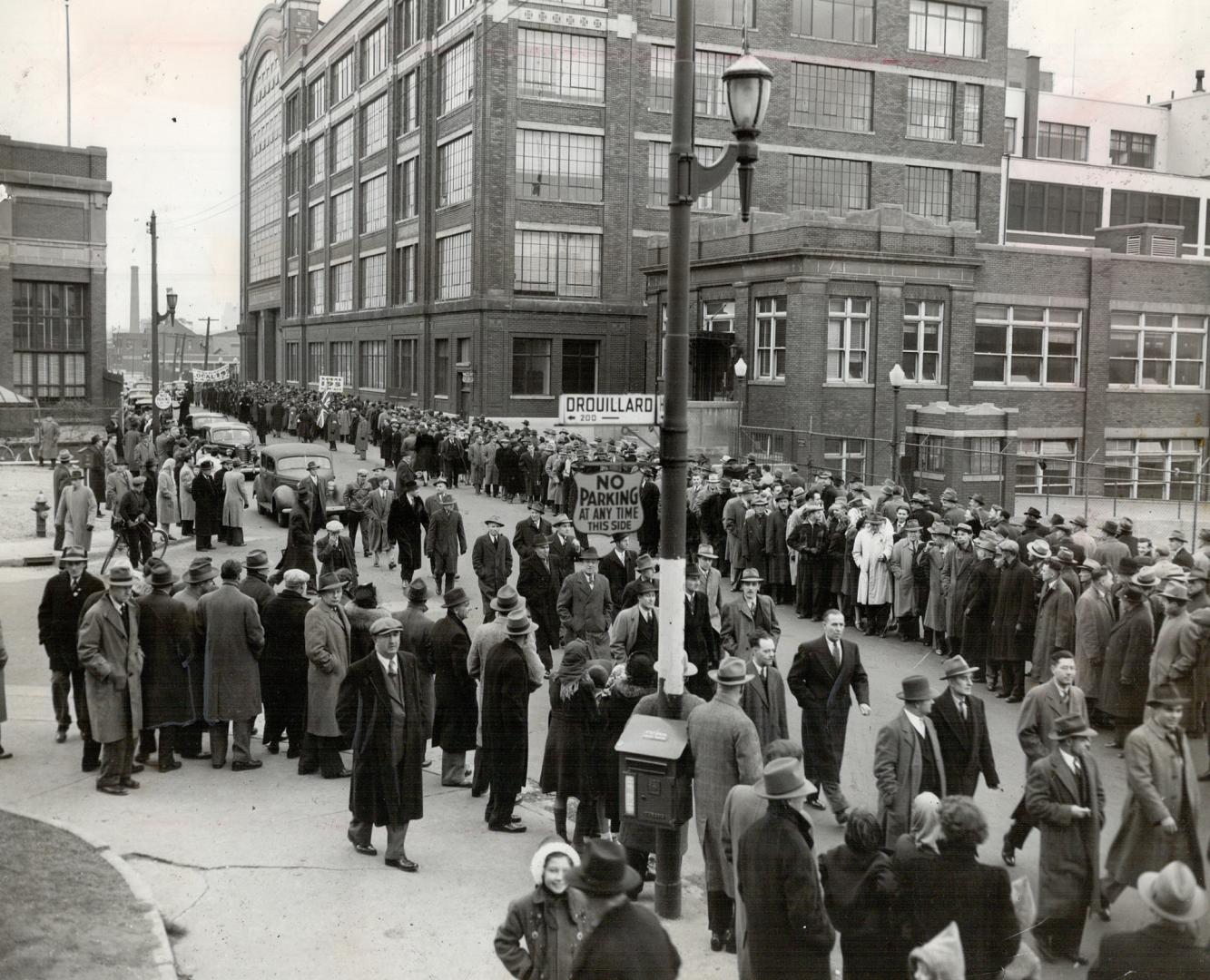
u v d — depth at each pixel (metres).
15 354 50.62
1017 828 8.77
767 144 47.28
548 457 29.25
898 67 49.19
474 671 10.68
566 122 46.78
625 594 13.80
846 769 11.72
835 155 48.41
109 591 10.47
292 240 77.31
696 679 11.96
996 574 14.88
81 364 52.25
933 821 6.17
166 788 10.80
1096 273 40.22
